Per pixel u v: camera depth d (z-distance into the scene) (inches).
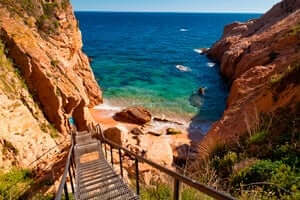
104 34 4409.5
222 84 1521.9
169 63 2119.8
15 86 520.4
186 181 101.0
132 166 391.5
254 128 320.2
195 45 3348.9
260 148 267.6
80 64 1071.6
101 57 2337.6
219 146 334.6
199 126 964.6
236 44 1710.1
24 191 341.4
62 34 818.8
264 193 180.2
